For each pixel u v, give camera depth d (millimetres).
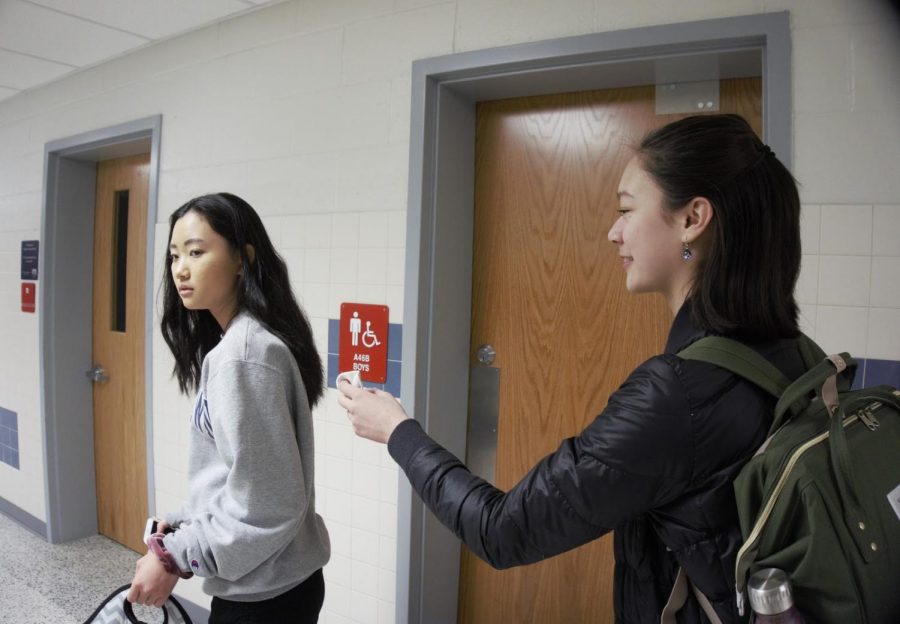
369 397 935
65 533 3318
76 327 3348
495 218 2086
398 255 1995
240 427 1082
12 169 3578
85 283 3383
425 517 1991
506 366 2068
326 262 2166
